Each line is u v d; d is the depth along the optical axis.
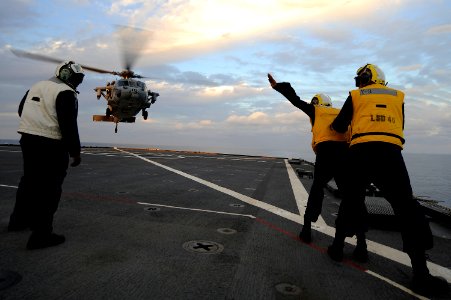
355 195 2.69
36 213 2.70
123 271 2.30
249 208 4.88
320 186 3.27
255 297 2.00
